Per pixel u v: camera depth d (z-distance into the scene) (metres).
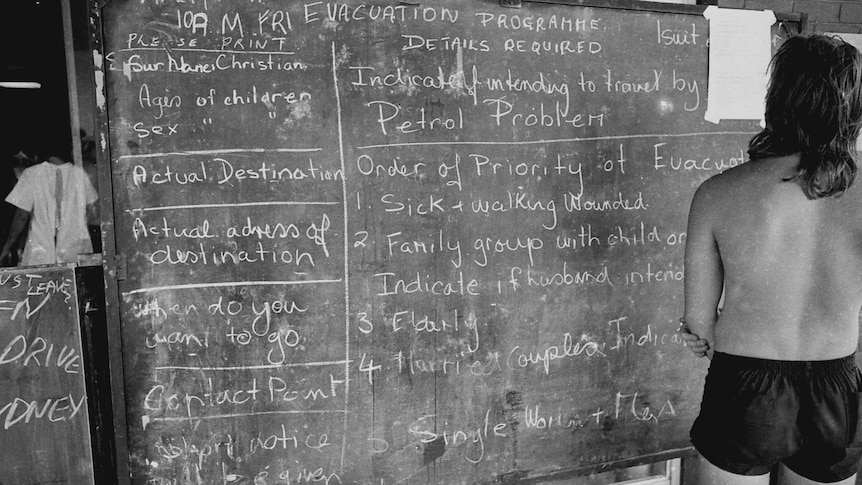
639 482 2.62
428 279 2.06
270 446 1.99
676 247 2.33
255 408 1.97
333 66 1.91
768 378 1.50
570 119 2.15
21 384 1.84
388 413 2.08
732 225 1.54
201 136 1.84
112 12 1.75
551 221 2.17
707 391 1.66
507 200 2.11
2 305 1.80
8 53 2.72
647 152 2.26
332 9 1.89
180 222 1.85
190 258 1.87
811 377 1.48
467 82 2.03
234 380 1.94
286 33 1.87
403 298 2.04
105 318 1.94
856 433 1.52
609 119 2.20
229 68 1.84
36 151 2.78
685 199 2.32
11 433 1.85
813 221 1.45
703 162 2.33
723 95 2.32
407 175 2.00
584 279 2.23
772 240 1.48
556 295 2.21
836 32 2.62
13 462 1.86
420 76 1.98
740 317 1.56
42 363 1.85
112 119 1.78
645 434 2.38
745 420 1.52
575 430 2.29
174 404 1.91
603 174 2.21
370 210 1.98
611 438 2.34
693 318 1.72
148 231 1.84
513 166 2.11
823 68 1.42
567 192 2.18
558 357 2.23
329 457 2.04
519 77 2.08
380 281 2.02
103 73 1.76
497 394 2.18
